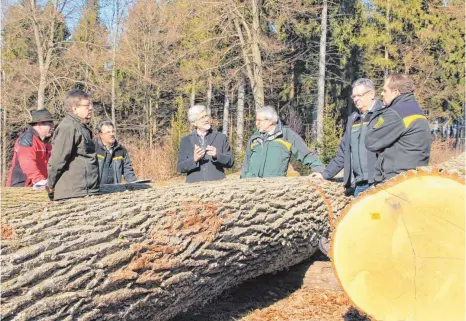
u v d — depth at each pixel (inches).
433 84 1230.9
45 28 745.6
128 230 125.2
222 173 221.0
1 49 759.7
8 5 696.4
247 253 163.8
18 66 741.9
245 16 771.4
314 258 237.3
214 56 756.6
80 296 109.1
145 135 1130.7
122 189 187.9
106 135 229.9
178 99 1188.5
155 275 129.0
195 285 146.3
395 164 155.6
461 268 113.7
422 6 1275.8
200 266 143.6
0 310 95.0
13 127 853.2
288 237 184.9
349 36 1232.8
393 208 119.2
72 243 112.0
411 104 157.6
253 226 164.1
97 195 149.6
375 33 1195.3
